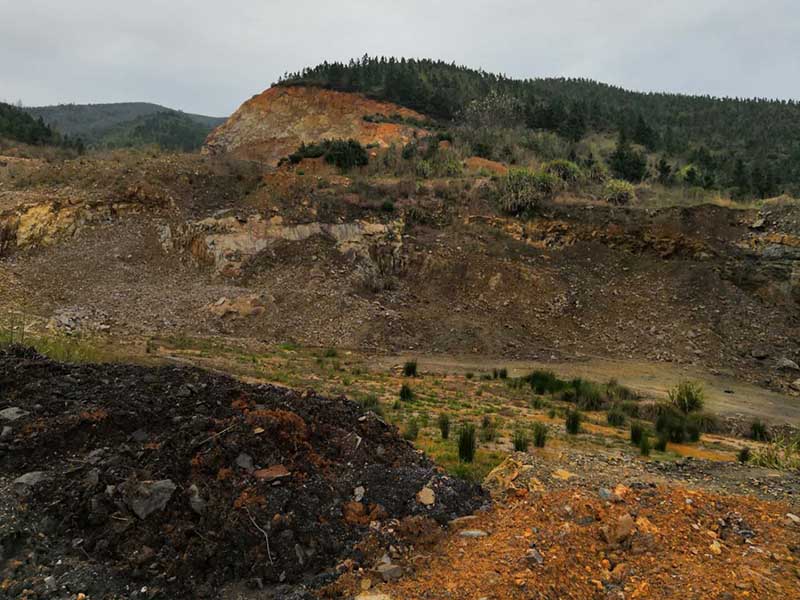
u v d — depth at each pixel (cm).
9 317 1636
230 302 2055
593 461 798
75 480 502
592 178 3444
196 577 429
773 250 2469
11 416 594
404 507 561
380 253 2553
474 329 2169
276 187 2770
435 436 961
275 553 455
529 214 2881
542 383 1584
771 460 934
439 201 2953
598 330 2294
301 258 2433
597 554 496
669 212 2748
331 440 646
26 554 424
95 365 830
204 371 875
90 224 2422
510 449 907
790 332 2170
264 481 522
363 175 3341
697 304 2345
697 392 1491
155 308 1986
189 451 548
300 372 1472
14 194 2466
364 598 417
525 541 500
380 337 2050
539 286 2475
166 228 2448
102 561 431
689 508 588
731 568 472
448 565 470
